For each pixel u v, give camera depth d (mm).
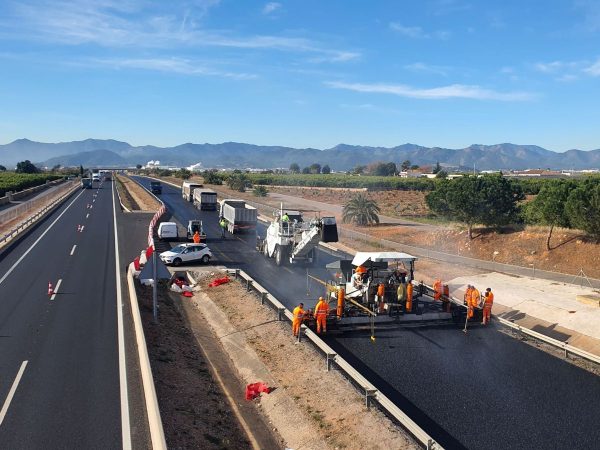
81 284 26234
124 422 12680
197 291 26906
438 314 22797
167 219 56219
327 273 31531
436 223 51188
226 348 19422
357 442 12367
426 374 17281
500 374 17453
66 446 11562
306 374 16109
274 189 108562
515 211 37656
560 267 30797
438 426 13914
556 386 16609
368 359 18469
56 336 18578
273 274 31031
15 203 71938
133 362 16375
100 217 55625
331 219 29766
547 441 13289
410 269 22500
